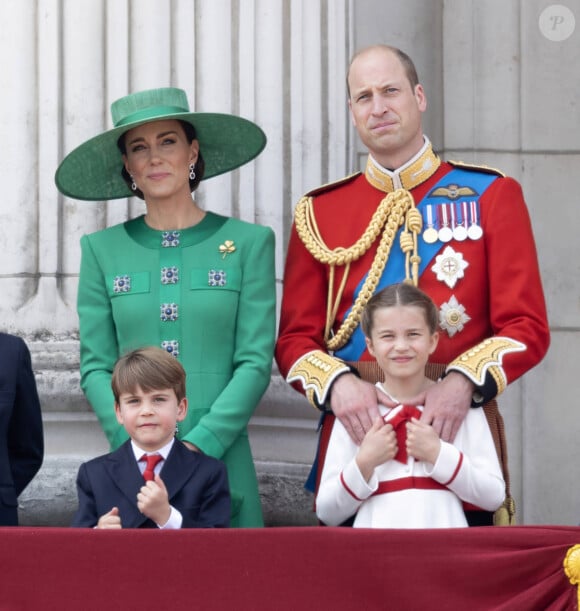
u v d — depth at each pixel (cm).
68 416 2108
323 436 1753
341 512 1634
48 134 2175
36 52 2194
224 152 1988
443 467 1608
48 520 2075
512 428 2438
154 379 1644
